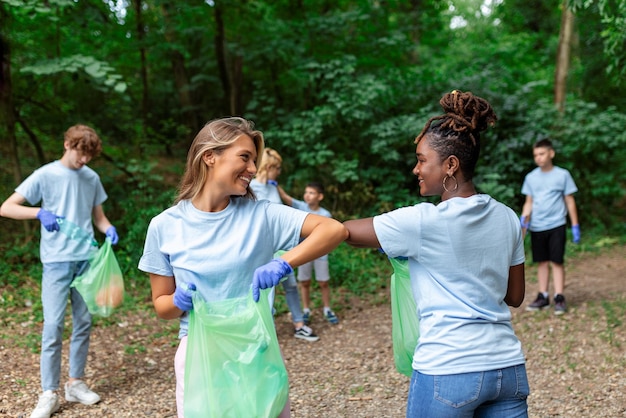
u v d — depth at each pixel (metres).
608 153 10.12
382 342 4.73
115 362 4.20
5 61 6.43
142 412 3.39
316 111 8.59
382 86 8.35
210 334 1.71
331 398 3.62
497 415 1.80
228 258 1.80
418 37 12.43
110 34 8.31
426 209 1.79
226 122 1.82
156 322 5.11
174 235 1.84
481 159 9.59
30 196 3.38
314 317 5.45
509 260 1.85
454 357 1.71
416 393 1.78
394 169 8.95
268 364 1.75
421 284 1.83
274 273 1.69
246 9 9.77
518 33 17.67
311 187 5.07
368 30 9.97
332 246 1.81
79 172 3.53
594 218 10.01
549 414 3.33
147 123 10.49
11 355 4.18
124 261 6.45
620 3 4.98
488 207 1.81
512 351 1.78
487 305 1.79
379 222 1.82
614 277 6.93
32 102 7.43
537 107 10.17
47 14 6.12
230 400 1.71
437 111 9.17
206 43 11.32
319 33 9.54
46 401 3.28
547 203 5.35
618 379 3.78
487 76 9.95
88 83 7.41
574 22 10.73
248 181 1.83
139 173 7.89
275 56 9.77
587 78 12.22
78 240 3.44
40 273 6.01
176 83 11.29
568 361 4.15
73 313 3.52
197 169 1.82
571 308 5.48
